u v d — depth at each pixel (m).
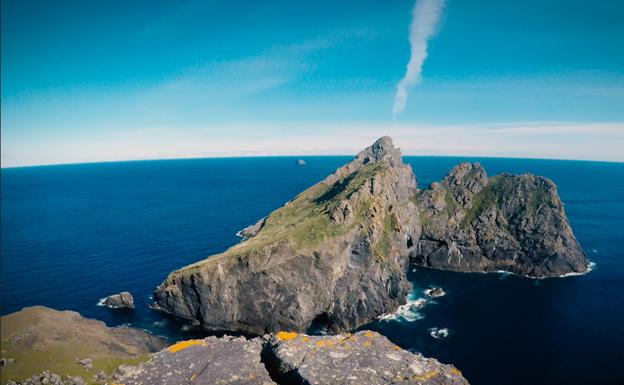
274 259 88.56
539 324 85.12
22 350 56.25
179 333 83.81
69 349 58.88
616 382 64.62
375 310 92.19
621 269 121.25
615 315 89.31
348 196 109.81
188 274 88.38
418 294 103.94
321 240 93.19
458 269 124.75
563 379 65.44
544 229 121.69
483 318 88.62
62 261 123.88
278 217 130.12
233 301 87.56
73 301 95.44
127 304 92.81
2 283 106.06
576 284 109.19
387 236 105.12
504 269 123.12
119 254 131.00
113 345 66.31
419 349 75.56
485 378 65.75
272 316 87.50
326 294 90.31
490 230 128.12
